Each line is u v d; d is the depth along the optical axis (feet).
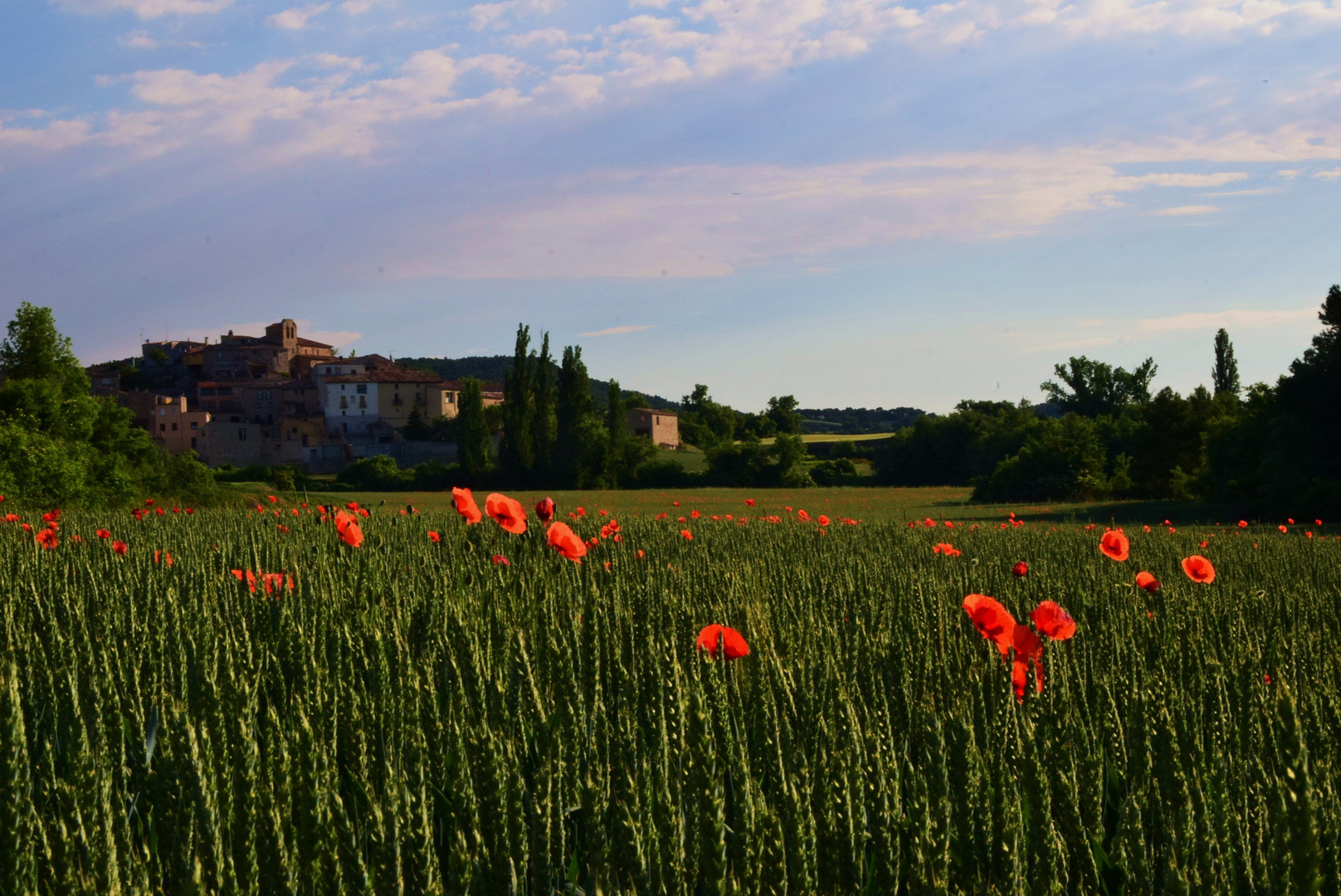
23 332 124.06
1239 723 8.47
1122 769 7.52
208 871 4.57
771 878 4.89
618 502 171.01
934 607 12.21
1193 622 13.04
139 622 10.80
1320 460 115.96
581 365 289.53
